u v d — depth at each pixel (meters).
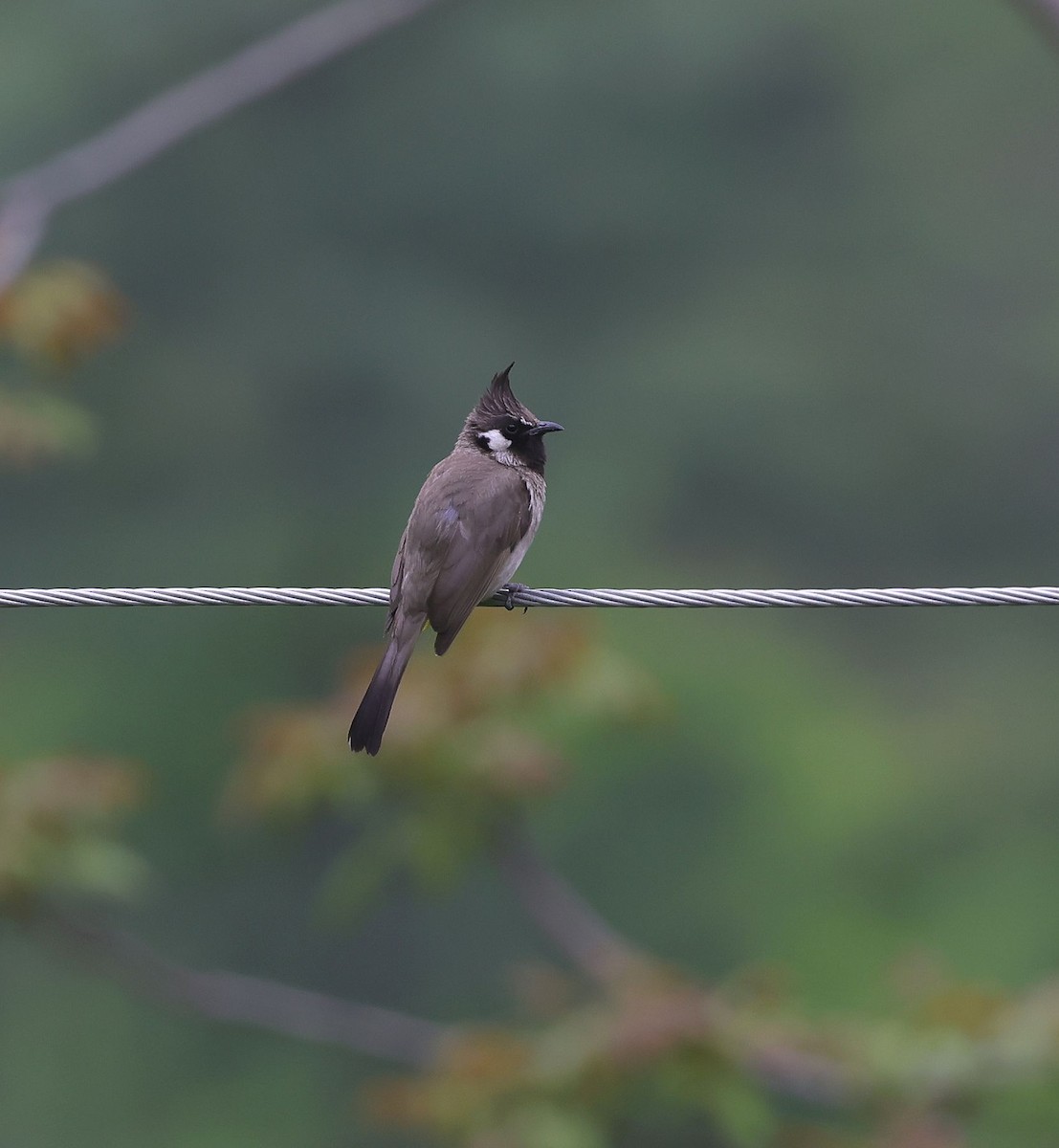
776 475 26.72
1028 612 26.30
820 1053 8.55
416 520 7.51
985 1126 8.95
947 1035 8.54
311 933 21.59
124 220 26.36
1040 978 20.17
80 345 9.83
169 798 22.80
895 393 27.30
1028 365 27.61
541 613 10.58
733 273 28.17
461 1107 8.48
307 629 24.23
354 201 26.88
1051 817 22.55
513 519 7.51
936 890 21.36
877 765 22.08
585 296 27.59
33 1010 20.77
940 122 28.91
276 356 26.14
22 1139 20.25
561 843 21.02
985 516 27.19
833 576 26.69
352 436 26.06
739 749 22.20
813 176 28.58
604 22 27.58
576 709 9.52
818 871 21.27
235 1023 20.39
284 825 9.71
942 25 28.70
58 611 24.64
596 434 26.52
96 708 23.50
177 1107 20.14
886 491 27.03
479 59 27.11
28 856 9.01
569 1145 8.22
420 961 21.45
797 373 26.91
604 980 9.31
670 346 27.08
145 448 25.75
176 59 26.12
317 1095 20.06
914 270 28.28
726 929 21.00
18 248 12.05
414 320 26.19
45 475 25.38
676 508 26.44
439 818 9.55
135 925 21.73
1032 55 28.45
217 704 23.67
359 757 9.41
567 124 27.56
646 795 21.48
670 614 24.61
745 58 28.12
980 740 23.30
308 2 25.89
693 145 28.36
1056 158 28.56
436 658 9.59
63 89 26.16
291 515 25.48
